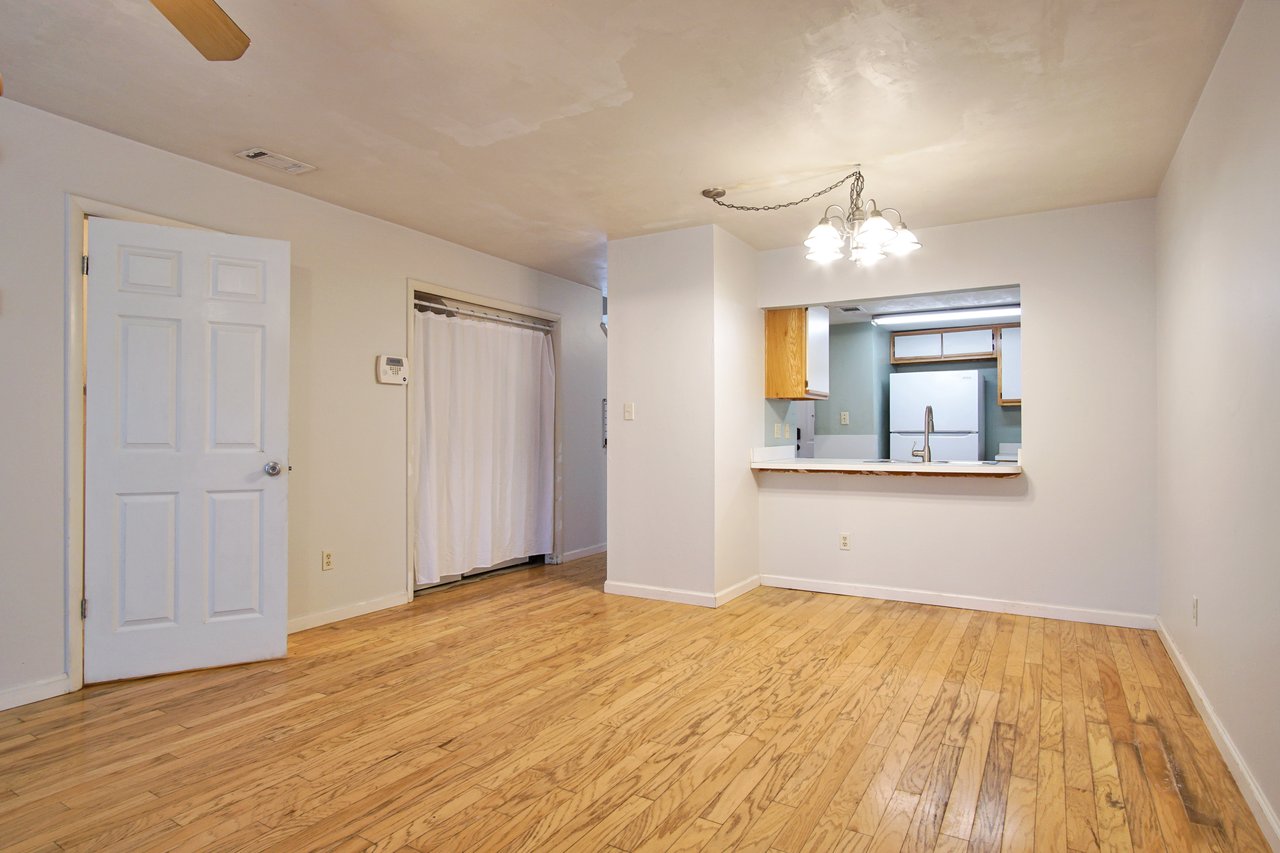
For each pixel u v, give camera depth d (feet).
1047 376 13.34
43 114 9.32
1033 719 8.61
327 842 6.03
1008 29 7.36
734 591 14.93
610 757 7.63
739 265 15.34
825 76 8.37
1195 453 9.16
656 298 14.85
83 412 9.71
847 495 15.28
